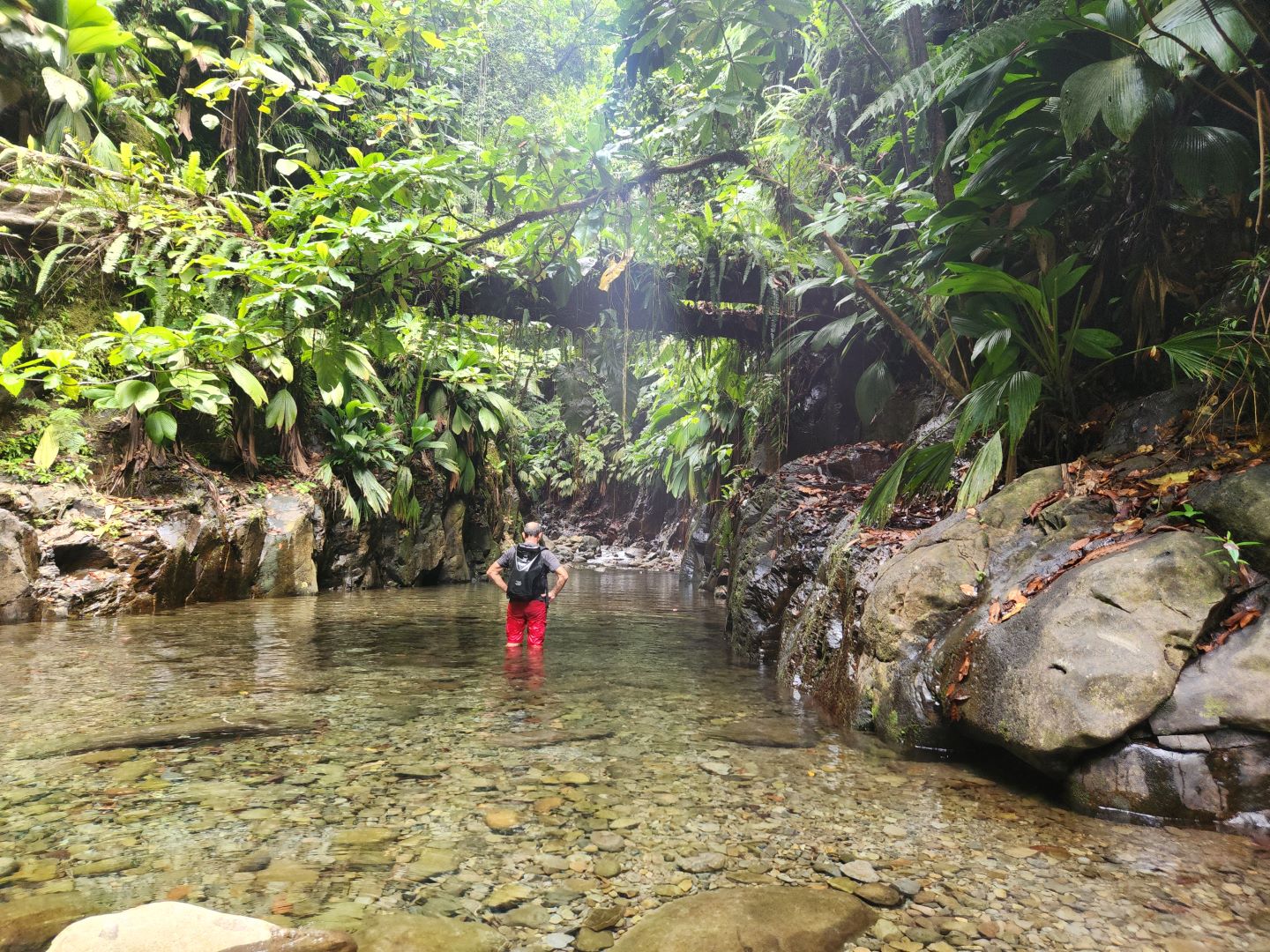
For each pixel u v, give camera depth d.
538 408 20.03
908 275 5.91
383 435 12.38
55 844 2.30
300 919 1.88
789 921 1.88
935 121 5.32
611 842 2.40
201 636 6.41
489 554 15.38
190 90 9.05
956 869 2.22
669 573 16.28
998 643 3.17
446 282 6.15
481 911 1.95
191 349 4.91
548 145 5.31
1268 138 3.85
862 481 7.40
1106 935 1.85
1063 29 3.94
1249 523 2.99
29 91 8.48
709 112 4.91
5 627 6.53
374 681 4.82
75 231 7.27
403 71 11.90
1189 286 4.82
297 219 5.88
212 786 2.83
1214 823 2.53
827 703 4.32
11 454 7.64
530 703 4.31
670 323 7.77
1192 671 2.71
